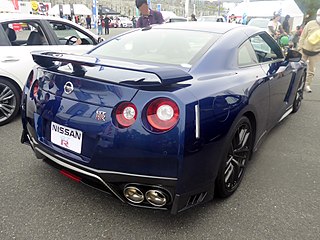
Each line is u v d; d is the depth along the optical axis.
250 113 2.61
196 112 1.93
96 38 5.30
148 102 1.88
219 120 2.10
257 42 3.23
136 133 1.89
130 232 2.14
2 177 2.76
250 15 19.33
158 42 2.85
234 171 2.56
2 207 2.35
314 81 8.20
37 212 2.31
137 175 1.94
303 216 2.39
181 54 2.61
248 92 2.50
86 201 2.46
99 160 2.01
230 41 2.79
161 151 1.88
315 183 2.89
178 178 1.91
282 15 17.41
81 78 2.11
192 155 1.93
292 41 12.17
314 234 2.20
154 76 2.02
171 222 2.26
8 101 4.16
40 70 2.48
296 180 2.93
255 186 2.79
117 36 3.23
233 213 2.39
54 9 33.97
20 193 2.53
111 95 1.98
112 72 2.10
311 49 6.46
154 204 2.02
